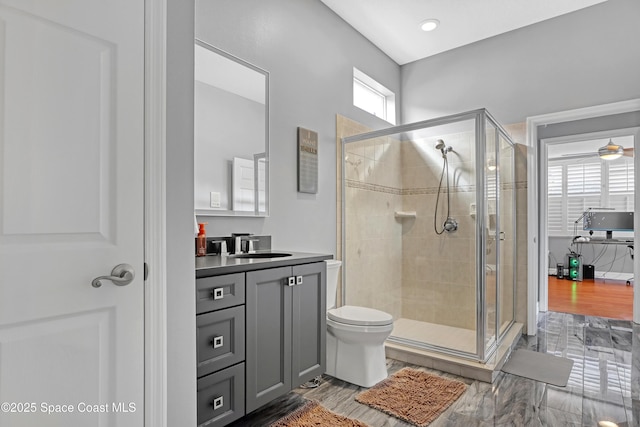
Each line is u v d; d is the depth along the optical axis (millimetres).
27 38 948
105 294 1081
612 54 3045
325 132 2980
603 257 6547
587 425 1810
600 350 2895
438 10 3141
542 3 3080
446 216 3051
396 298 3377
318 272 2074
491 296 2771
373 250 3271
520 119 3447
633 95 2959
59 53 1002
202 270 1467
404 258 3336
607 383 2283
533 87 3383
